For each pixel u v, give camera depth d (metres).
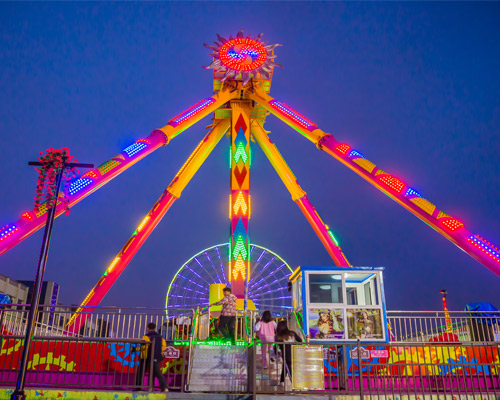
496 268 20.97
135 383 12.80
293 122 28.02
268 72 28.06
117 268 24.81
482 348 15.40
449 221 22.23
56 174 11.95
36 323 14.88
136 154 24.88
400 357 14.95
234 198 26.11
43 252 11.16
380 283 15.36
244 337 15.94
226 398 11.63
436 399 11.78
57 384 12.27
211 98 28.44
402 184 23.84
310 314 14.90
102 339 12.44
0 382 12.28
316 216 28.22
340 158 26.20
